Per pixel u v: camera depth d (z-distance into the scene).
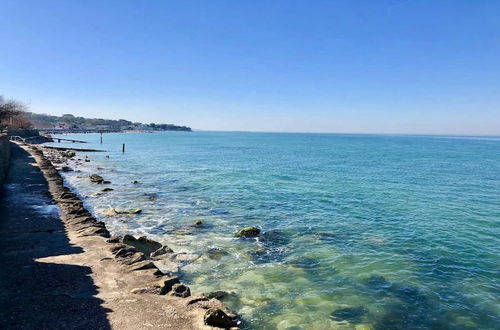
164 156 75.00
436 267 14.58
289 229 19.77
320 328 9.91
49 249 12.80
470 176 43.44
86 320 8.09
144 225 20.45
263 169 50.38
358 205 26.06
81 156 70.00
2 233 14.55
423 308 11.27
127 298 9.32
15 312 8.27
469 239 18.19
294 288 12.46
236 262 14.84
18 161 40.31
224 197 29.02
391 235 18.80
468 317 10.81
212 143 147.62
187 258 15.04
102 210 24.25
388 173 46.00
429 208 25.20
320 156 77.50
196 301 9.40
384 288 12.62
